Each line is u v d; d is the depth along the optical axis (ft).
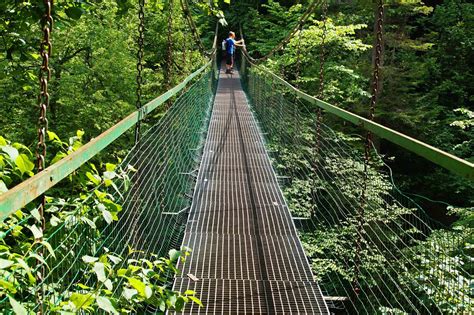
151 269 5.46
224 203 15.24
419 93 36.70
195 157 21.29
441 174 35.29
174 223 13.64
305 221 14.43
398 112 35.40
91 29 29.22
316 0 17.71
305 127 16.70
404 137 5.86
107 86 32.01
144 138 10.53
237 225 13.35
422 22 41.88
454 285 7.25
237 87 50.31
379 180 13.70
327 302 9.97
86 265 5.44
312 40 33.55
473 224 15.29
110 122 29.58
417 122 35.53
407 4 35.76
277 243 12.18
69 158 4.81
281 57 36.32
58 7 8.73
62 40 28.43
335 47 35.29
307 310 9.08
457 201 35.35
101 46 30.68
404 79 37.83
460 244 9.00
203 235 12.58
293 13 52.19
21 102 25.50
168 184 13.76
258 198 15.78
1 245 4.64
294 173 17.25
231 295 9.50
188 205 15.70
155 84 36.45
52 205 5.57
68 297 4.77
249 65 46.65
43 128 4.70
